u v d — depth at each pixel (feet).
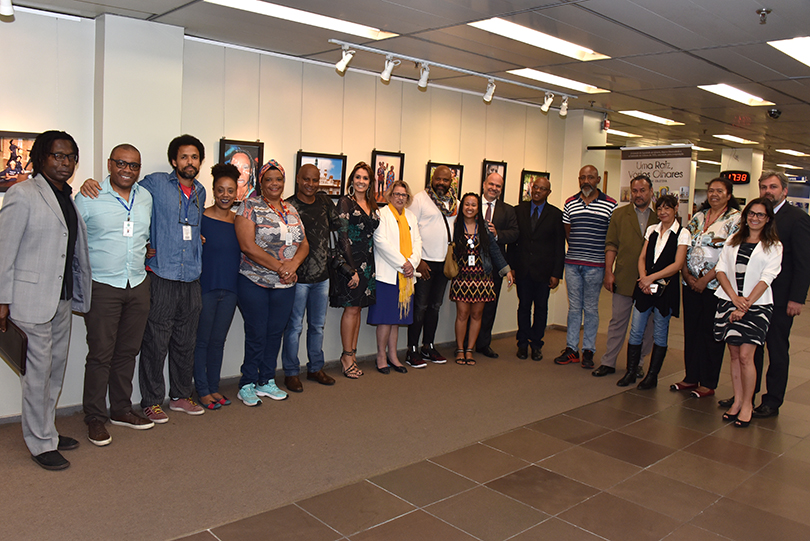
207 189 14.80
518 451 11.76
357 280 15.51
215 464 10.61
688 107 22.35
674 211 15.93
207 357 13.57
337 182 17.15
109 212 11.16
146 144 13.16
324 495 9.61
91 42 12.87
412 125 18.84
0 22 11.85
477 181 21.02
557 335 23.07
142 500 9.23
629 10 11.63
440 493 9.83
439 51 15.34
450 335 20.79
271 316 13.96
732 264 13.89
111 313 11.41
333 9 12.13
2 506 8.91
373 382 16.02
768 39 13.29
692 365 16.16
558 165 23.95
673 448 12.23
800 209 13.88
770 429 13.55
